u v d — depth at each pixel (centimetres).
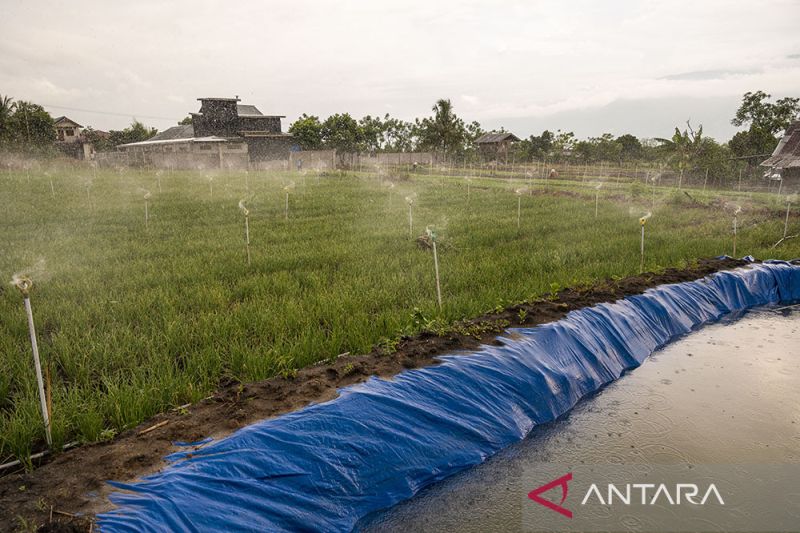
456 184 3947
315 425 489
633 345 823
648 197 2947
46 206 2291
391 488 480
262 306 855
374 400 533
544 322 774
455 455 529
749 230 1739
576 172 5834
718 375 766
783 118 4994
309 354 672
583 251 1338
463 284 1022
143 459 455
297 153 6228
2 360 634
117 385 580
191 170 5662
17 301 891
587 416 648
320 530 427
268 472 440
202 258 1260
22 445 467
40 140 5869
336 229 1723
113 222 1889
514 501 490
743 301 1086
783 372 776
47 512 381
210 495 409
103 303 862
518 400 616
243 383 591
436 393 574
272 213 2222
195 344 714
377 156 7181
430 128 6812
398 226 1800
